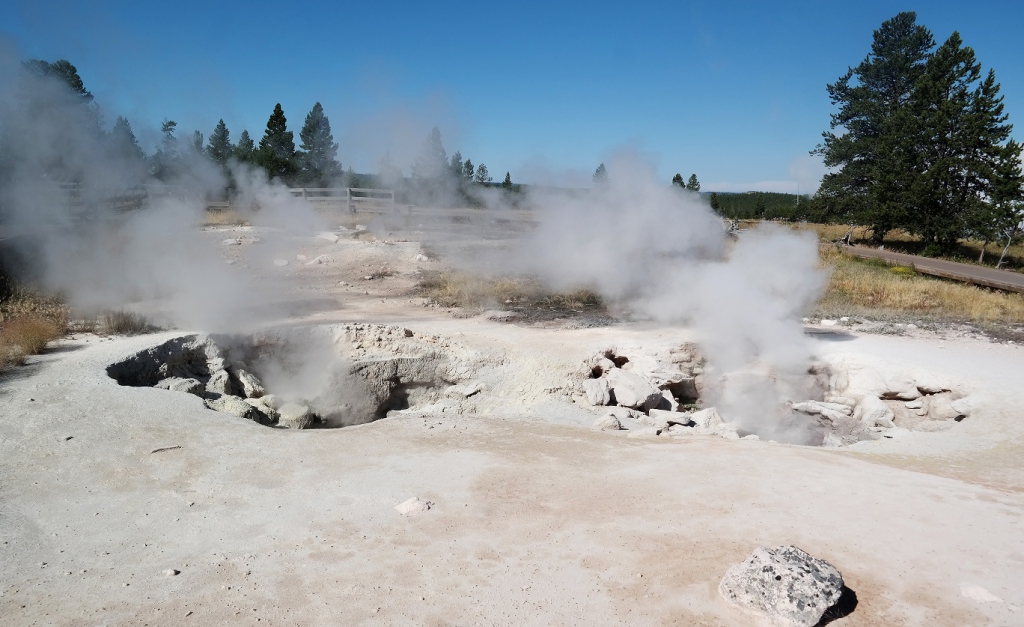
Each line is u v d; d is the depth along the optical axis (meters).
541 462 6.34
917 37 30.39
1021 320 13.59
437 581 4.15
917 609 3.83
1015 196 23.66
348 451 6.54
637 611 3.84
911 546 4.59
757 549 4.04
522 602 3.93
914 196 25.12
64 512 5.04
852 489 5.70
